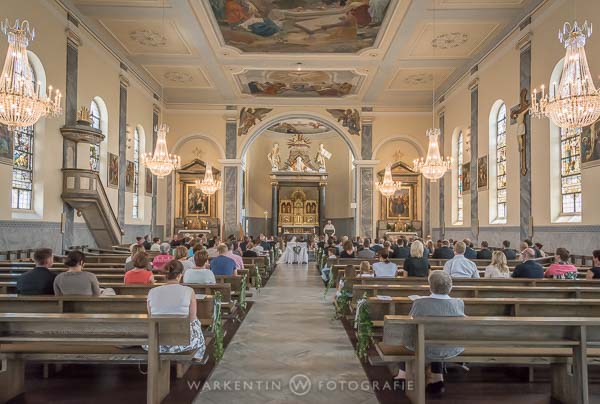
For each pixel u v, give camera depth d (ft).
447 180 73.67
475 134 62.08
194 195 82.99
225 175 81.10
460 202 70.44
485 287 22.45
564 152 43.16
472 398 16.84
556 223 42.96
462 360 16.43
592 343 15.53
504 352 16.60
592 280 25.99
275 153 114.83
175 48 58.65
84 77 50.93
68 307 18.89
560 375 16.62
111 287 22.61
